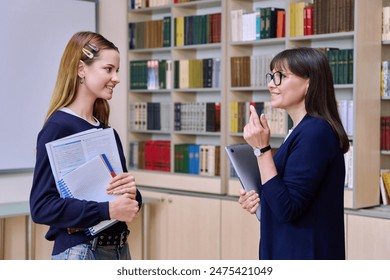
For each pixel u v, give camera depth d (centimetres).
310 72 228
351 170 425
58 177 217
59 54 521
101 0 557
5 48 486
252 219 478
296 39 457
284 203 218
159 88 556
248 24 489
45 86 512
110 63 230
